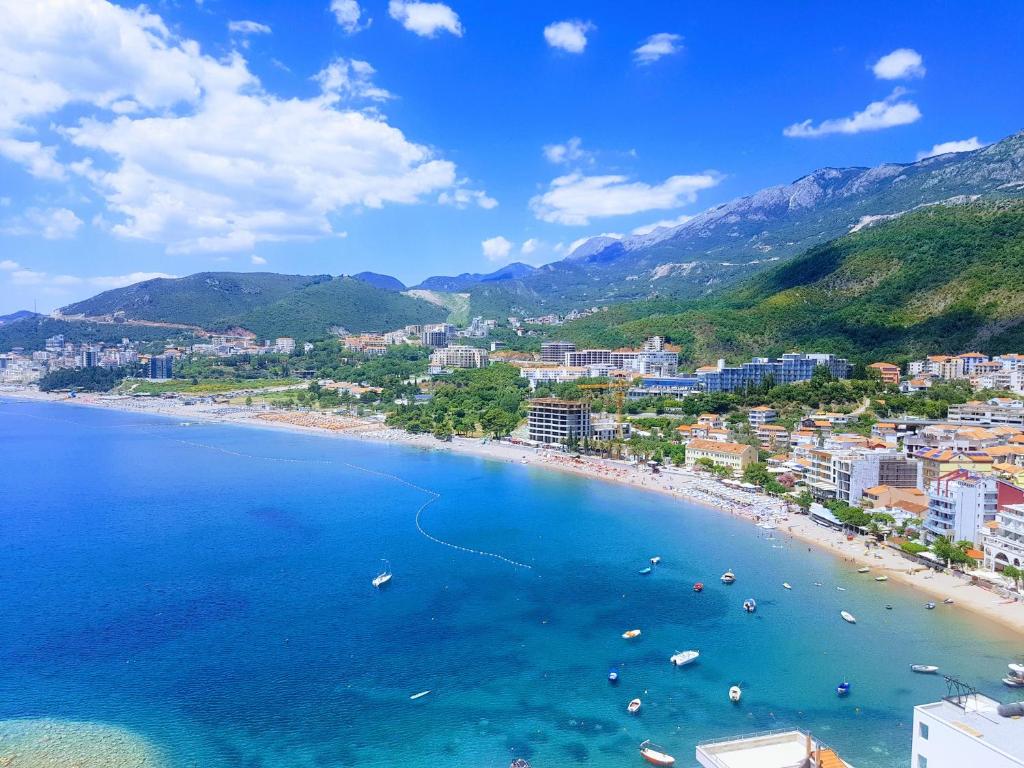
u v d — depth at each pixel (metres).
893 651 149.38
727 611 172.25
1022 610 166.50
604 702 131.00
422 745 117.56
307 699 131.88
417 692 134.62
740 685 136.62
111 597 181.00
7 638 156.88
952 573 191.50
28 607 174.50
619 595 183.50
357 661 146.88
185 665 144.75
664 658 148.25
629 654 150.25
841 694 132.25
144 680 138.50
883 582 189.75
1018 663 142.25
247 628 162.50
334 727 122.81
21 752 114.56
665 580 194.12
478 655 149.75
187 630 161.38
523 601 179.62
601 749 116.38
